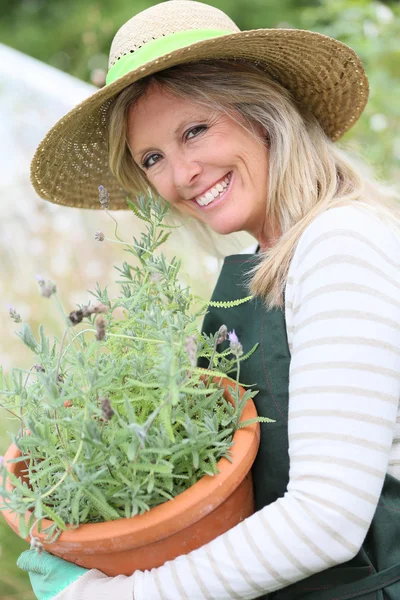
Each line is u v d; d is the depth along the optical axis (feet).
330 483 2.86
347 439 2.89
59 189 4.87
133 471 3.03
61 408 3.05
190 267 6.86
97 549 3.02
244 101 3.88
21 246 7.80
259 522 2.99
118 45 3.95
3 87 8.65
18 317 3.28
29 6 16.85
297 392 3.05
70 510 3.19
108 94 3.73
